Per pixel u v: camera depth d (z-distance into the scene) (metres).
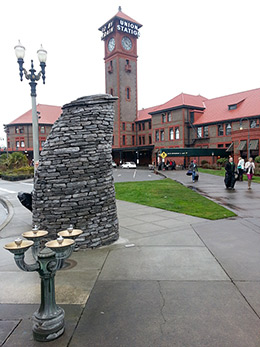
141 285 4.29
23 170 34.94
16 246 2.86
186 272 4.74
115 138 63.16
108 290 4.15
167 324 3.29
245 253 5.62
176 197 13.63
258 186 17.62
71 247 3.14
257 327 3.20
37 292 4.20
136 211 10.45
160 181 22.86
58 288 4.24
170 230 7.55
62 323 3.15
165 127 53.19
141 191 16.27
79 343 3.00
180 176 27.95
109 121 6.46
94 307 3.70
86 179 6.04
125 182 22.31
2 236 7.75
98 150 6.18
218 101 50.97
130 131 64.06
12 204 13.66
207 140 47.88
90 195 6.07
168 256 5.53
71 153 5.94
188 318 3.40
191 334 3.10
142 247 6.13
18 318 3.49
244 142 36.88
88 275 4.70
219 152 42.91
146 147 56.97
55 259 3.09
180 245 6.22
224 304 3.70
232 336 3.05
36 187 6.13
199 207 10.83
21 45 12.07
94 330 3.21
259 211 9.84
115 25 59.97
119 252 5.84
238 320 3.34
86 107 6.07
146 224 8.33
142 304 3.74
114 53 61.22
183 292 4.04
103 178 6.28
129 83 63.22
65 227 5.95
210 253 5.66
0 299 3.99
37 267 3.00
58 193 5.96
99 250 5.99
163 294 3.99
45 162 6.03
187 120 50.19
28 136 66.62
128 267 5.01
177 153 41.25
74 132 5.97
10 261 5.61
